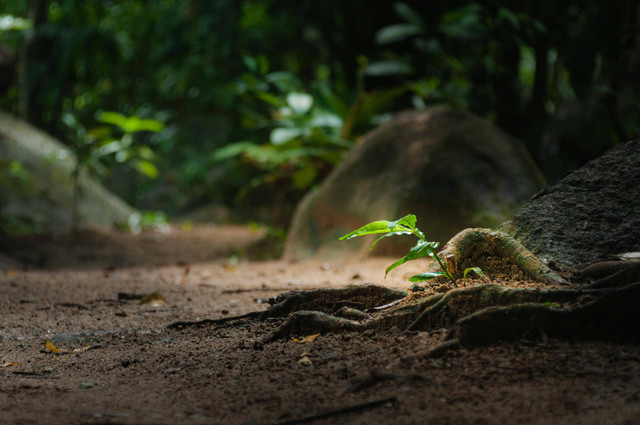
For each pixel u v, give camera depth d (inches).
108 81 727.7
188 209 716.0
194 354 132.0
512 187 279.6
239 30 586.6
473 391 95.8
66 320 180.1
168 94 711.7
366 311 144.6
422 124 306.3
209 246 450.0
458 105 403.9
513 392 94.0
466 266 147.9
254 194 669.3
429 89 400.5
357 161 319.0
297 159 399.9
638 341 108.6
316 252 319.6
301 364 116.6
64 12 612.7
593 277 131.6
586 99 314.0
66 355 141.8
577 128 356.2
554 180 164.4
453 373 103.3
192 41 622.5
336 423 89.0
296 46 602.2
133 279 274.2
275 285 235.8
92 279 275.9
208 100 644.7
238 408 98.7
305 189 457.1
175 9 618.2
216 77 613.3
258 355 125.6
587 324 111.0
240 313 179.0
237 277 273.6
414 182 282.4
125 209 556.1
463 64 422.3
